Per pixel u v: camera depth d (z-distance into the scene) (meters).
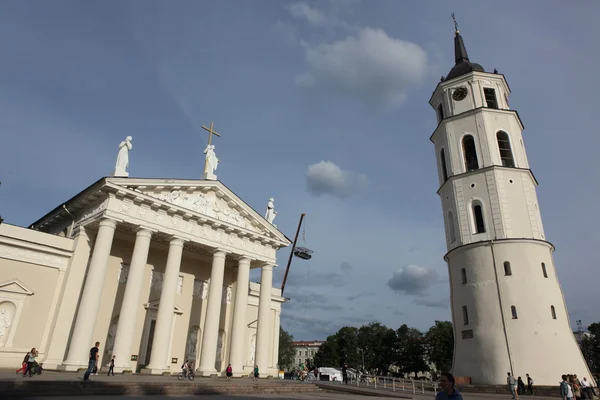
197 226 30.11
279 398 20.28
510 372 30.91
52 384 16.56
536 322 31.72
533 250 34.09
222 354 34.09
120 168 27.03
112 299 28.75
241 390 23.08
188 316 32.62
